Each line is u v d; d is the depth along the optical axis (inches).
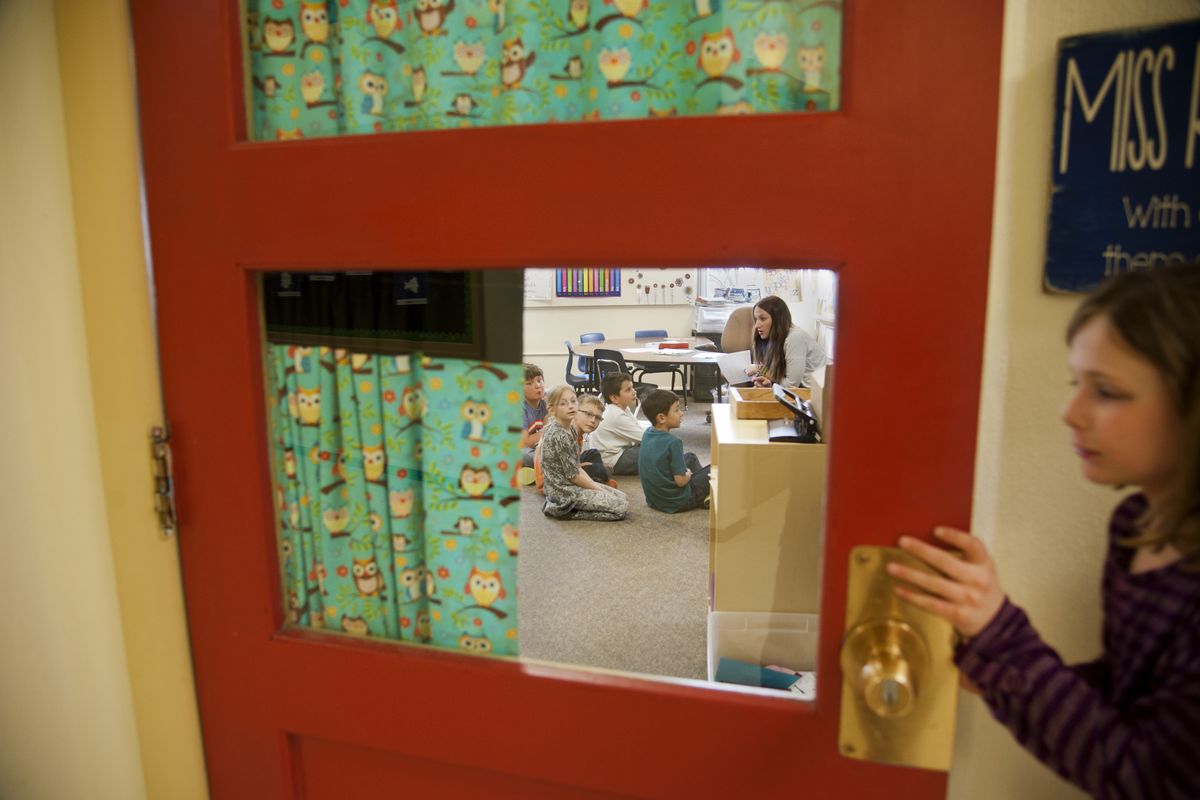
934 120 26.0
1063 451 32.9
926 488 27.9
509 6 33.4
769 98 30.6
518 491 38.0
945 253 26.6
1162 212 29.8
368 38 34.9
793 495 58.4
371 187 31.4
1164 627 24.1
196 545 36.5
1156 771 21.6
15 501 36.7
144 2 32.9
